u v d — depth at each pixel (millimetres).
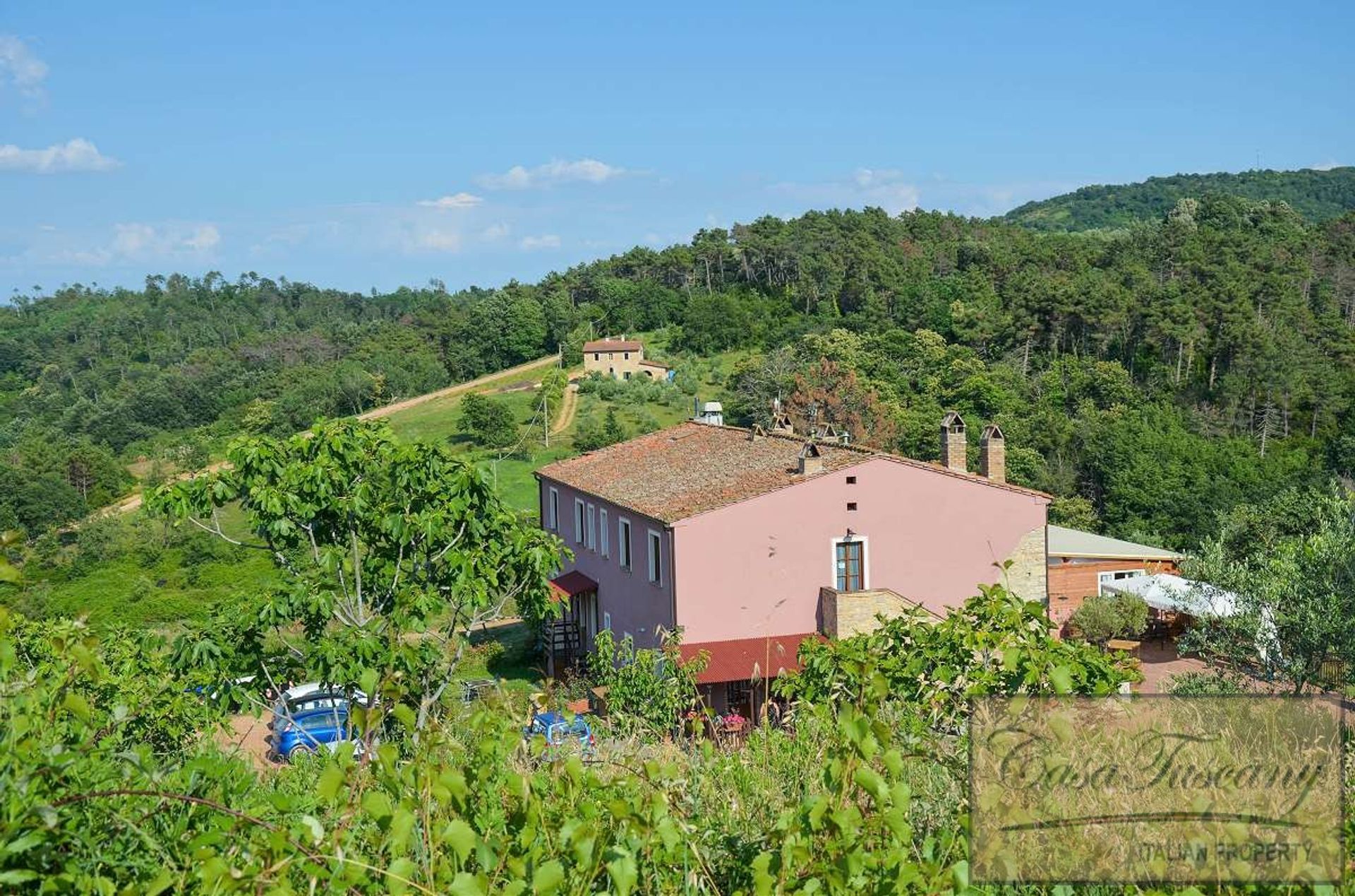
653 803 4289
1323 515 16797
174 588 46625
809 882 3914
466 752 5449
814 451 25281
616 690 13008
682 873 4328
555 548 12070
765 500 24516
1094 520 55188
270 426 87125
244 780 4742
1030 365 80000
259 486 11367
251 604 11125
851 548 25172
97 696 9031
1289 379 66812
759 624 24516
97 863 3832
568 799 4527
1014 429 62062
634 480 29625
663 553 24969
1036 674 6676
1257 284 83438
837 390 61188
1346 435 58594
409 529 11281
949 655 7457
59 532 57406
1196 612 17469
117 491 67250
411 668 10312
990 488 25859
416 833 4031
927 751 5809
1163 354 77625
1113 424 61438
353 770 4301
